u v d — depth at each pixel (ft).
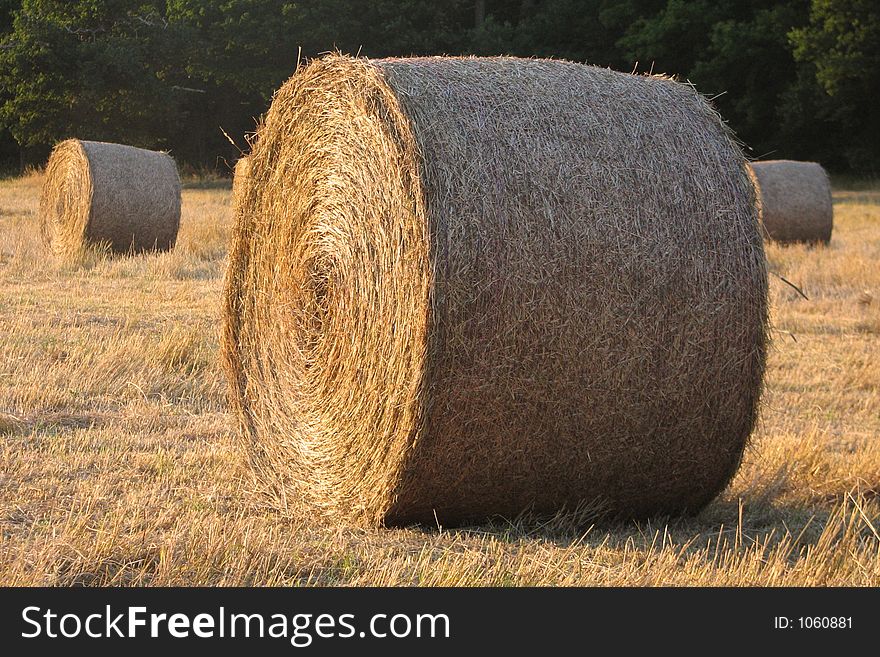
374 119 18.08
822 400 28.30
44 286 43.04
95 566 14.85
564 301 16.94
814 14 122.52
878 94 126.21
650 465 18.03
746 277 17.79
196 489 19.57
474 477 17.48
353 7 134.82
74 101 126.21
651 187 17.58
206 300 40.52
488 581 14.83
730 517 19.30
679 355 17.49
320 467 19.79
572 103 18.10
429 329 16.56
